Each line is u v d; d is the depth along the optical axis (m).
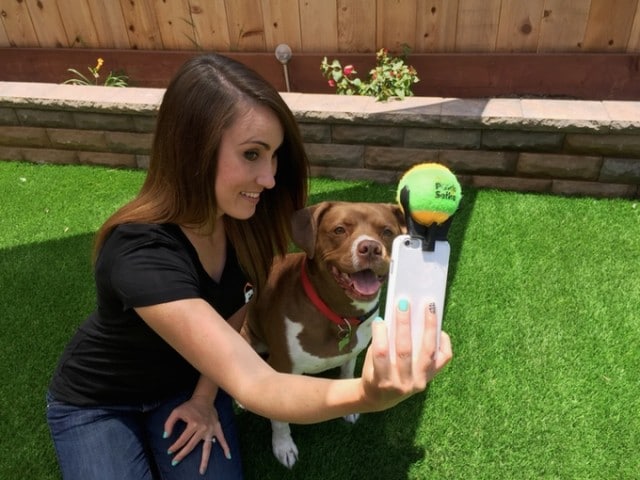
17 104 1.83
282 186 0.79
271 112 0.63
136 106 1.74
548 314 1.18
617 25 1.60
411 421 0.99
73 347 0.79
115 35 2.00
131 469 0.76
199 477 0.78
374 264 0.78
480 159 1.59
